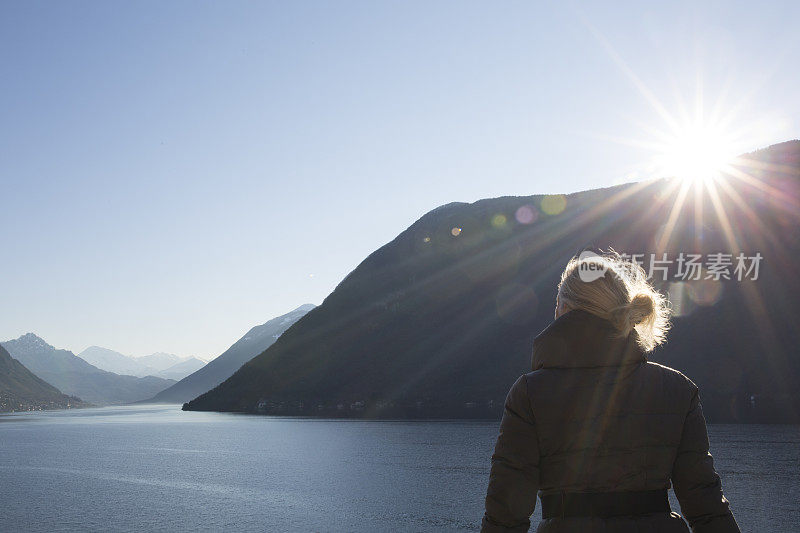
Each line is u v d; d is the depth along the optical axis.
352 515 14.63
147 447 37.97
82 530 13.90
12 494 19.67
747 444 27.36
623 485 2.50
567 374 2.60
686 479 2.61
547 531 2.53
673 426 2.58
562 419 2.54
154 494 19.00
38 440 47.53
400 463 24.94
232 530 13.45
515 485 2.55
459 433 40.94
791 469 19.53
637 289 2.79
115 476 23.81
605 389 2.55
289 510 15.56
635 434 2.52
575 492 2.51
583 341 2.62
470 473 21.50
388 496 17.19
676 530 2.47
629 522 2.46
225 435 46.81
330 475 22.03
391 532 12.75
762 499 14.75
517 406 2.62
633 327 2.69
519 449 2.58
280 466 25.42
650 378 2.62
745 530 11.78
